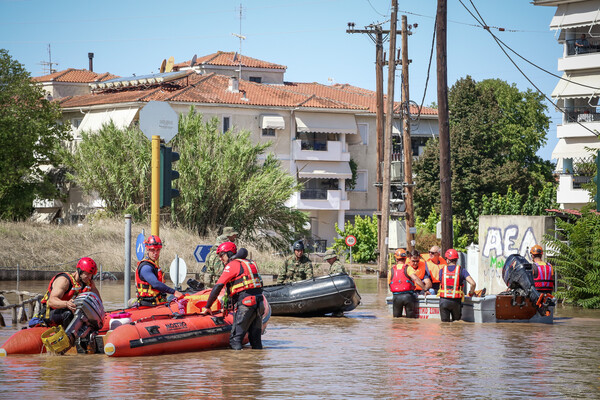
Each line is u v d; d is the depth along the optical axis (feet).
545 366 41.47
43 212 213.25
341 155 228.43
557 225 88.48
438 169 221.66
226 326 47.42
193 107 171.94
